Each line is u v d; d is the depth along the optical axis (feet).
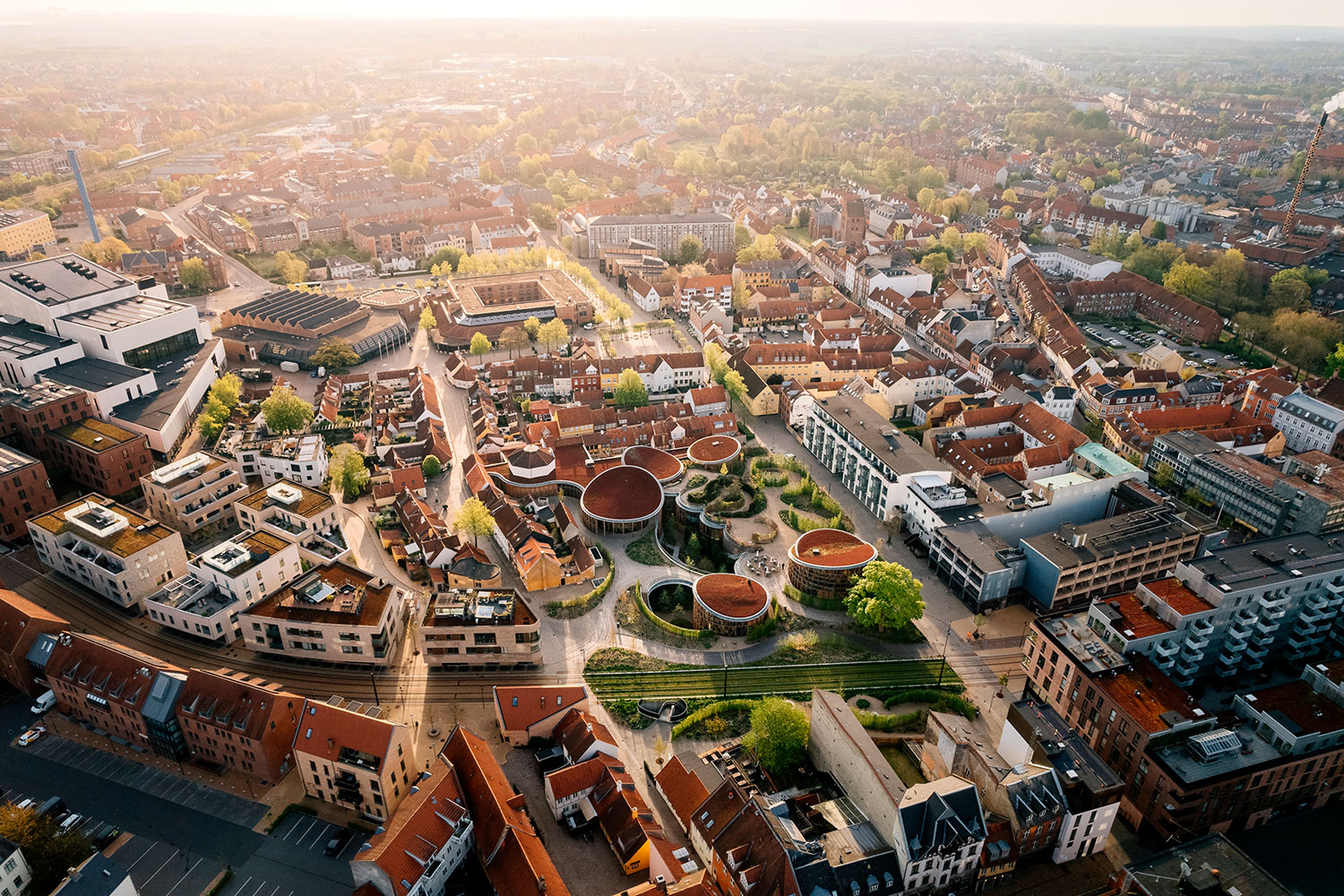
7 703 547.90
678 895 388.98
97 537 622.95
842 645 625.00
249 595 610.24
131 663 515.09
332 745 460.55
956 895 443.32
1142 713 488.85
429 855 415.85
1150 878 410.93
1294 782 481.05
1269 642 586.45
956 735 494.59
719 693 574.97
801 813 470.39
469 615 574.97
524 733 519.19
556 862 451.12
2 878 404.36
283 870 440.45
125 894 393.09
